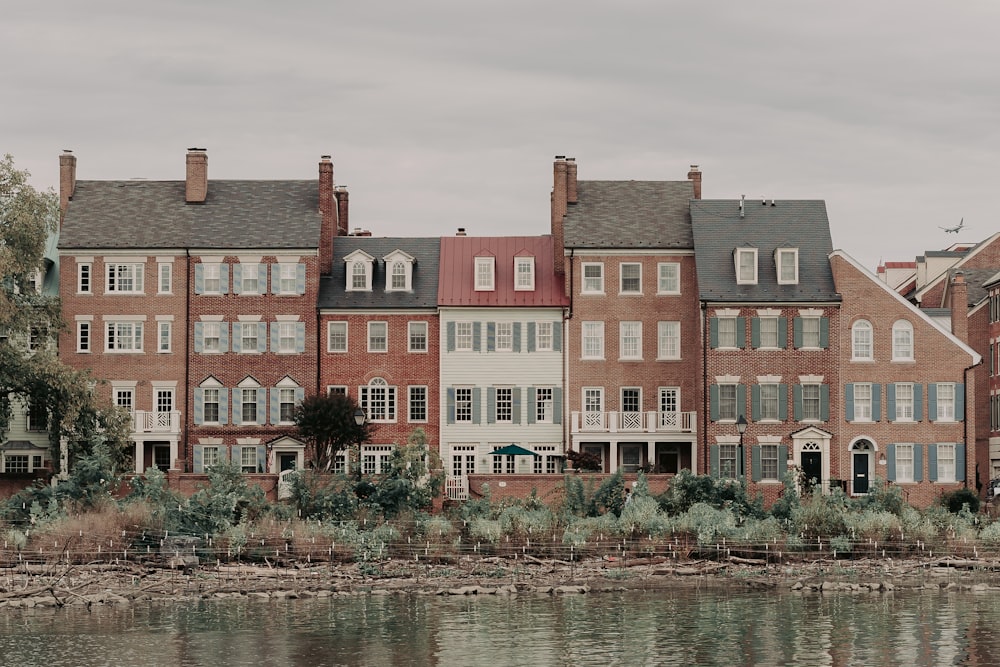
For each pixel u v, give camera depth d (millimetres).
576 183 97500
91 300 93438
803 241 93438
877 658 51875
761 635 55344
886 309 91312
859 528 73125
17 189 85062
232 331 93562
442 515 75438
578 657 51969
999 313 100562
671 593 64188
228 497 71562
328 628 56625
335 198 100688
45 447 92500
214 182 97875
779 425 91000
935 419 91062
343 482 75250
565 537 71062
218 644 53906
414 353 94125
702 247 93250
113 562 67438
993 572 69500
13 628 56531
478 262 95375
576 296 94188
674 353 94125
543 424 93938
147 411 92750
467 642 54219
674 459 94312
